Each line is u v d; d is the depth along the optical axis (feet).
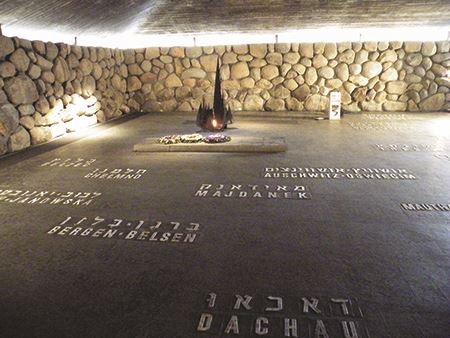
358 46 35.45
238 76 37.09
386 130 26.73
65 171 17.90
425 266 9.18
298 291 8.30
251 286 8.53
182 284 8.69
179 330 7.20
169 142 21.85
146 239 10.95
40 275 9.19
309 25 33.99
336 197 13.83
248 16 31.86
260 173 16.96
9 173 17.66
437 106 35.86
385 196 13.83
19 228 11.80
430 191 14.25
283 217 12.21
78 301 8.17
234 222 11.93
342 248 10.14
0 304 8.13
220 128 26.96
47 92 25.03
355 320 7.33
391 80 35.86
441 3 28.71
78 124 28.99
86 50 30.45
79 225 11.96
